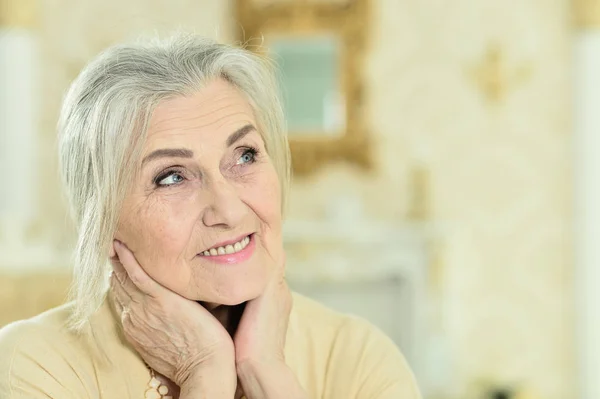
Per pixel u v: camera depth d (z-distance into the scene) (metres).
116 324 1.16
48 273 3.62
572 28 4.37
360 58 4.35
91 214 1.08
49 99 4.50
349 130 4.36
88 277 1.09
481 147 4.40
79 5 4.50
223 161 1.08
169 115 1.04
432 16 4.44
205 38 1.14
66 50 4.50
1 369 1.07
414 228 4.22
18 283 3.59
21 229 3.90
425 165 4.40
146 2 4.49
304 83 4.37
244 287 1.07
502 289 4.39
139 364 1.13
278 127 1.21
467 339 4.38
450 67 4.43
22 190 4.38
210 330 1.08
